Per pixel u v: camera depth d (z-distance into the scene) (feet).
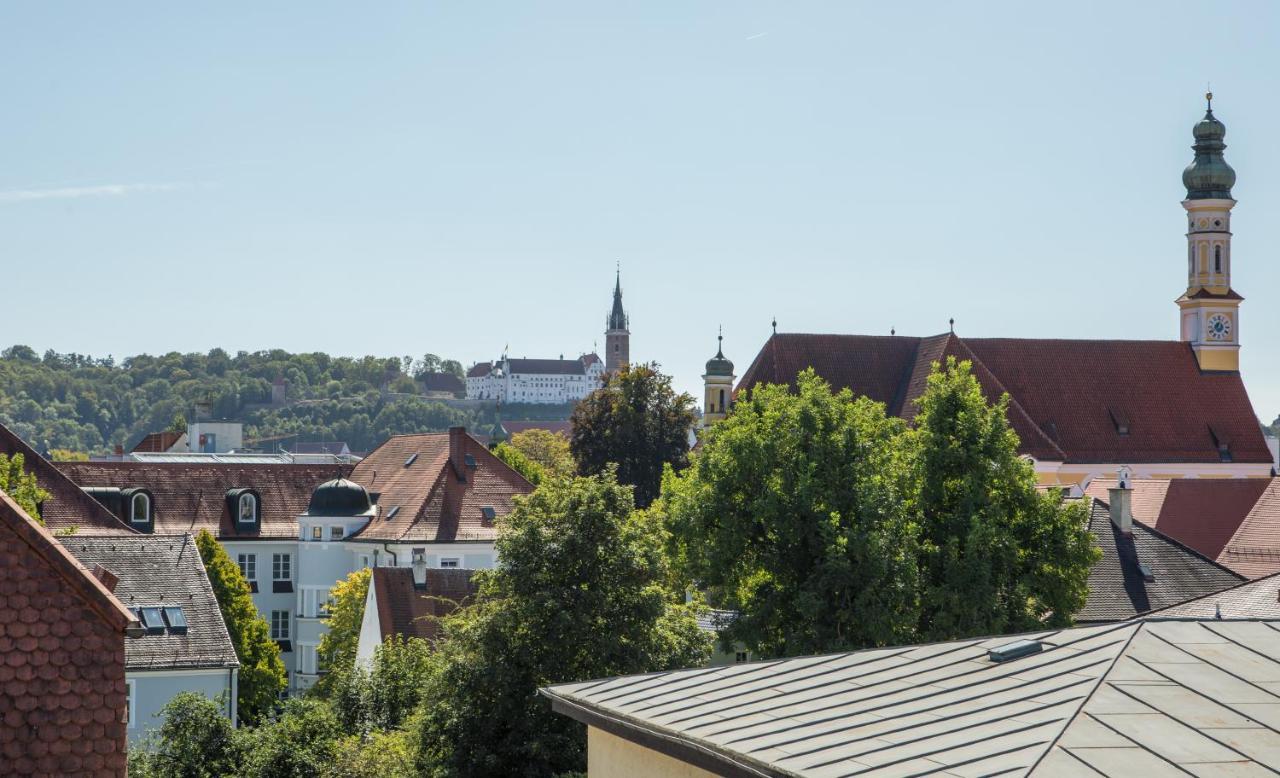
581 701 84.89
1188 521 327.06
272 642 289.94
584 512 178.81
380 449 404.57
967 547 207.51
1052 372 488.02
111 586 76.89
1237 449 487.61
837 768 60.29
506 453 506.07
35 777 65.41
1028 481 222.28
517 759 169.78
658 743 73.10
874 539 203.31
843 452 216.33
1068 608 218.18
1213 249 506.07
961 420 220.23
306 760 166.50
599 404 451.53
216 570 285.84
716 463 224.94
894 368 463.01
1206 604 168.55
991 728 62.44
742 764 64.18
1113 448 478.59
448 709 169.68
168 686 210.59
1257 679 65.77
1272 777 55.42
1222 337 499.92
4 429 322.75
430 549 338.54
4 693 65.36
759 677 80.89
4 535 65.77
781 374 454.81
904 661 77.61
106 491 364.79
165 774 163.32
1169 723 60.54
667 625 184.34
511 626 171.73
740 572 221.66
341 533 361.92
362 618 287.69
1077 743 58.44
